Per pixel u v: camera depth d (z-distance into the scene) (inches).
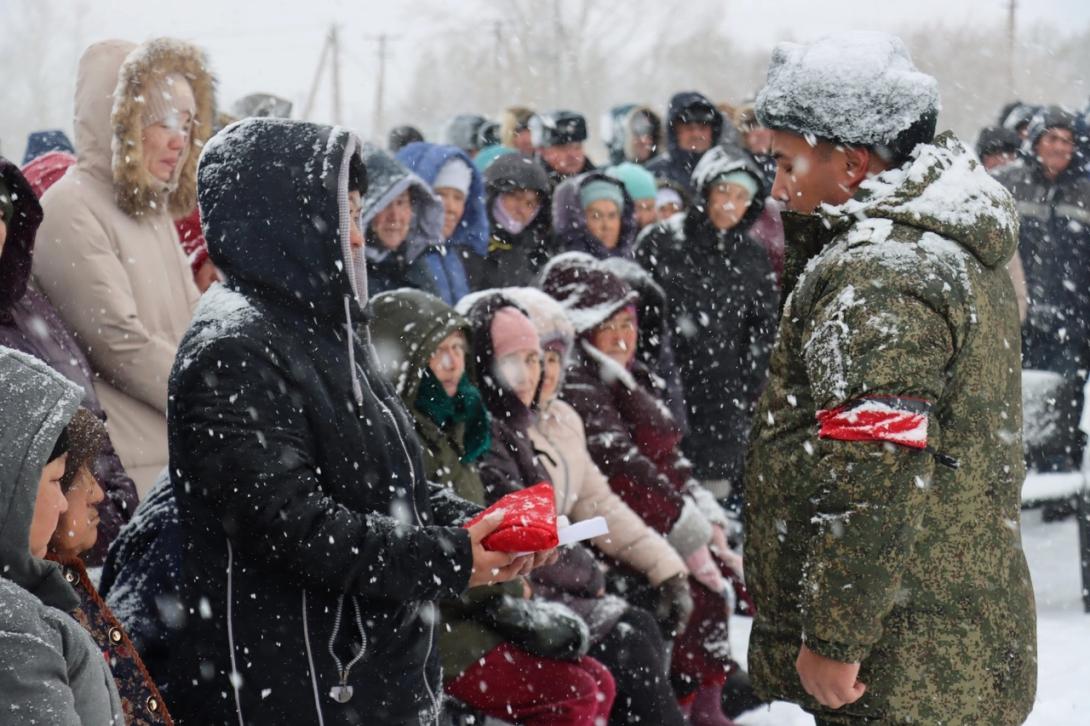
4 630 75.4
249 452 97.3
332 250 101.1
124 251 151.6
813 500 101.2
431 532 101.7
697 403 236.7
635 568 171.8
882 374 97.7
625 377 185.2
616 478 176.4
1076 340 293.3
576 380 181.5
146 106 152.7
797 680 107.1
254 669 100.8
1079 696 186.2
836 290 101.6
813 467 105.0
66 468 97.4
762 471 108.7
